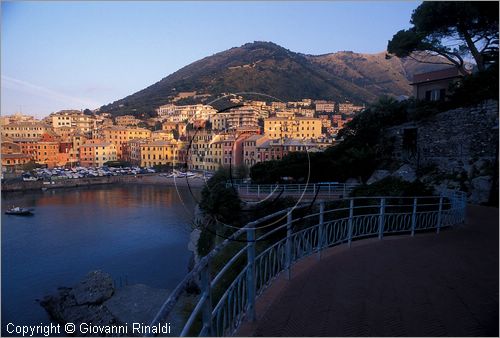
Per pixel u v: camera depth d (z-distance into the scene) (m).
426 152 24.75
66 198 59.16
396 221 9.07
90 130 119.25
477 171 19.81
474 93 22.25
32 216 44.22
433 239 8.15
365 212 9.84
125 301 19.47
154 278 23.52
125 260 27.25
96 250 29.83
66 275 24.44
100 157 97.31
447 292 4.70
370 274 5.43
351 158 27.28
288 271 5.18
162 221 40.06
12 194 63.56
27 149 87.19
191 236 31.02
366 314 4.03
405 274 5.45
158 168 84.81
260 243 7.34
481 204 17.77
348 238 7.34
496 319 3.88
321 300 4.42
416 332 3.62
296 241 5.96
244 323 3.81
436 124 24.19
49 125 107.06
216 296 7.48
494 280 5.19
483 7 22.91
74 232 35.88
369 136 29.34
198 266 2.58
